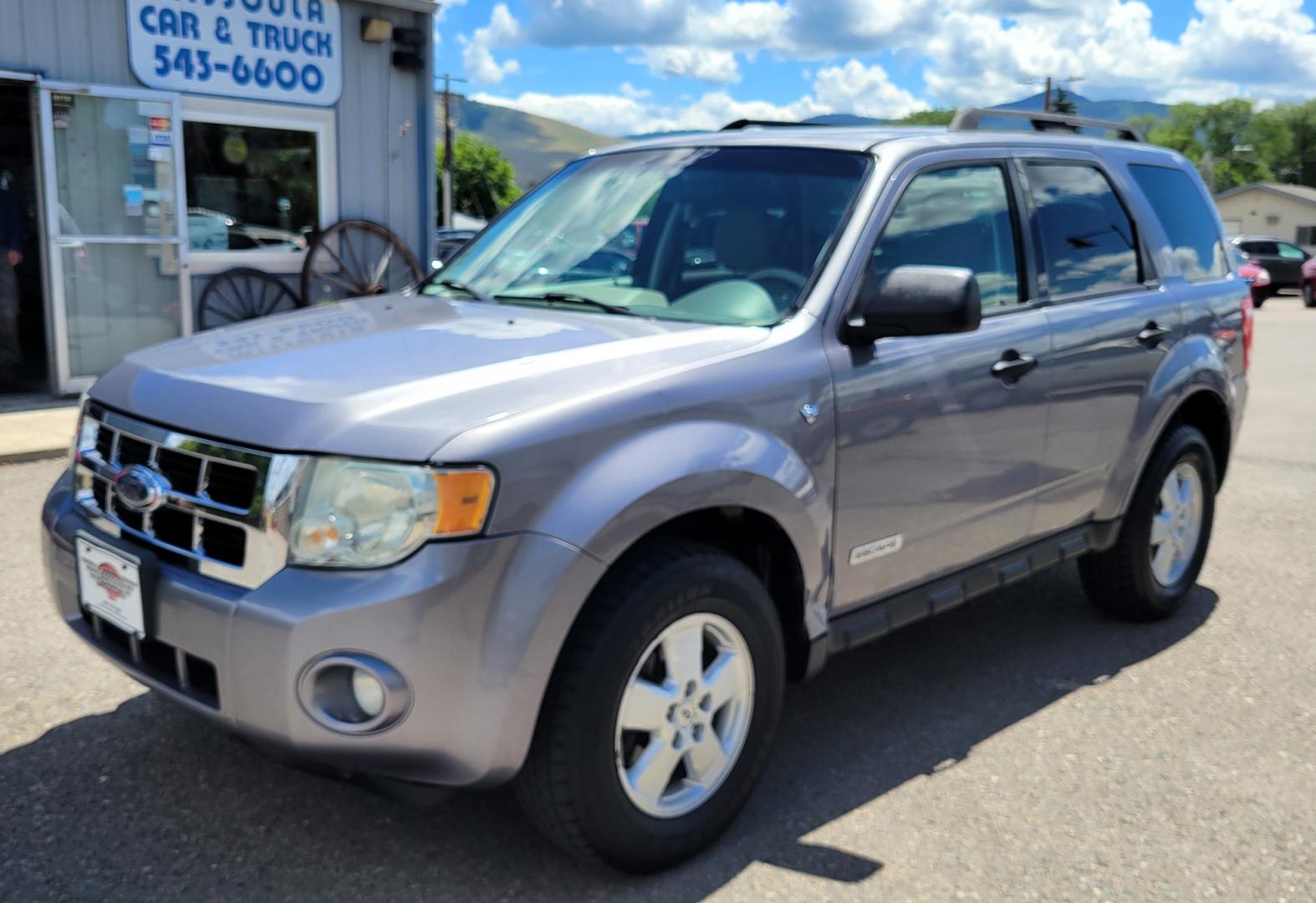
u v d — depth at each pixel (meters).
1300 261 34.97
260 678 2.45
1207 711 3.97
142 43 9.09
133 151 9.16
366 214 10.81
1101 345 4.09
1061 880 2.90
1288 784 3.44
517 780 2.64
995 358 3.63
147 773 3.28
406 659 2.38
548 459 2.52
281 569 2.47
